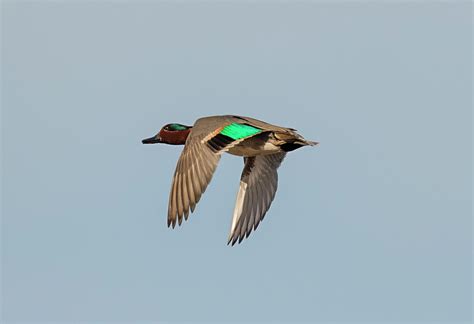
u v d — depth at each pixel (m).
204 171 12.42
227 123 13.25
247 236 16.05
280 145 14.75
